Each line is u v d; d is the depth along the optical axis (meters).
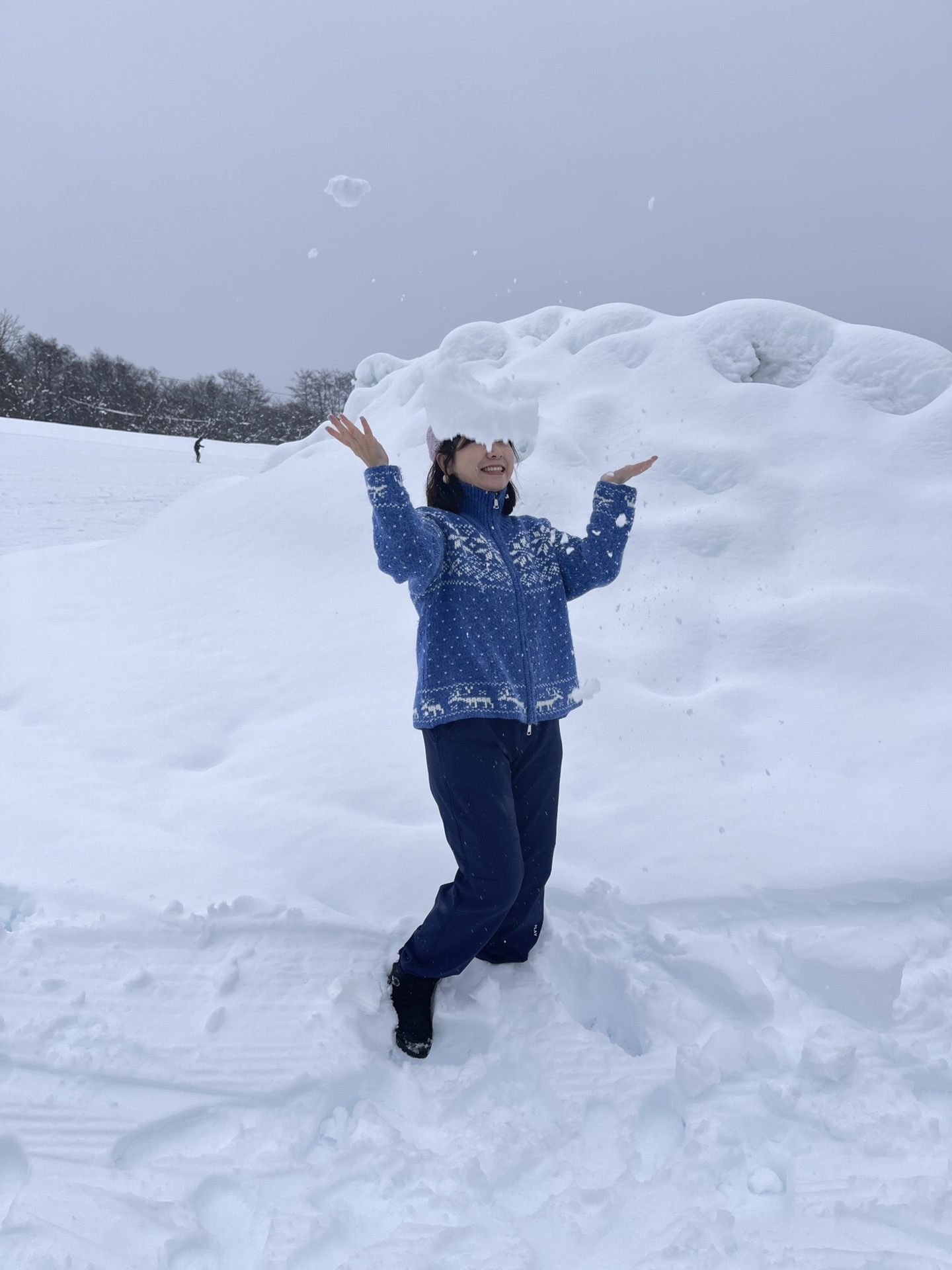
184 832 2.74
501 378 2.01
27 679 4.19
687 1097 1.77
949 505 4.47
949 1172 1.56
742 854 2.53
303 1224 1.46
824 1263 1.38
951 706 3.25
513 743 1.90
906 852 2.51
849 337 5.73
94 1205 1.50
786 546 4.52
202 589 5.21
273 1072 1.81
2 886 2.40
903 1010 1.98
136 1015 1.95
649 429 5.37
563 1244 1.43
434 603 1.88
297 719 3.50
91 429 39.69
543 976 2.12
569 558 2.08
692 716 3.25
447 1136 1.69
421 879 2.42
